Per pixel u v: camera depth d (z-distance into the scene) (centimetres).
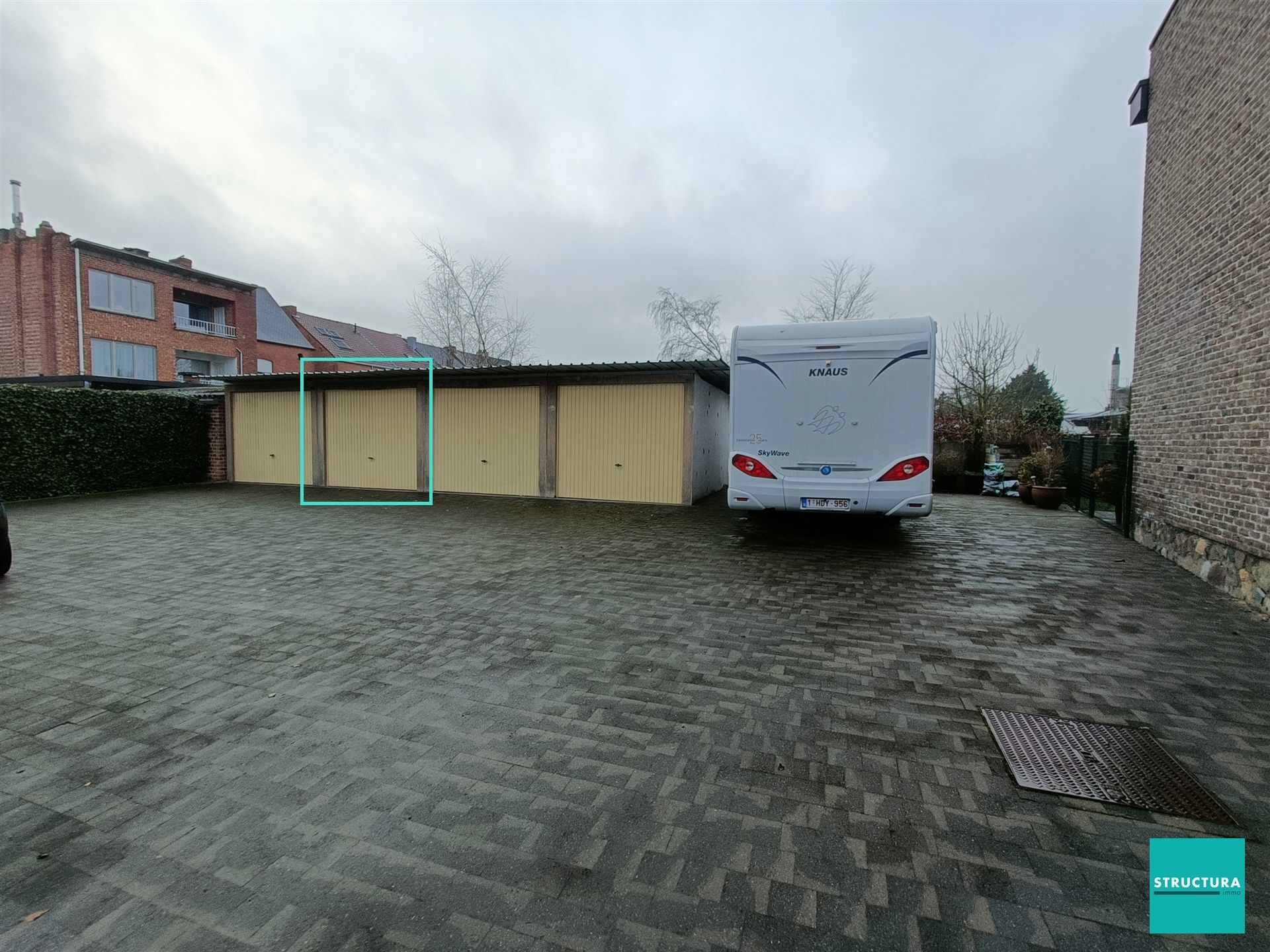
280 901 186
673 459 1138
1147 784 244
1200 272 604
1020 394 2052
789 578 579
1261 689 334
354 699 321
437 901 186
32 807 231
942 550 714
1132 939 171
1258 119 507
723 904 184
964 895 187
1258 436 493
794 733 286
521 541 765
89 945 170
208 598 510
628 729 290
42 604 492
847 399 659
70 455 1195
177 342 2450
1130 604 495
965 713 306
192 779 249
